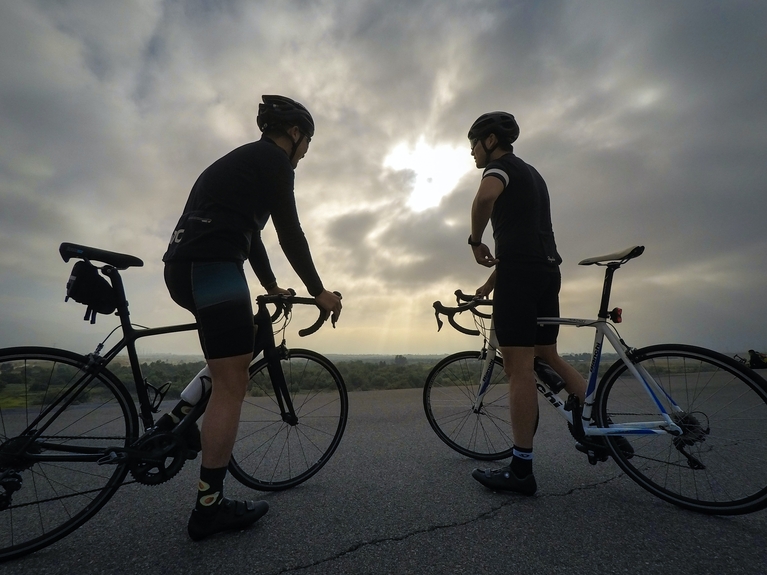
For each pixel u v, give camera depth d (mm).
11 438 1400
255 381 1914
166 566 1216
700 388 1685
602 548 1272
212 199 1492
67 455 1431
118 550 1324
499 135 2070
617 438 1836
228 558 1250
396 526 1441
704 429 1660
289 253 1660
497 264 1950
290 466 2031
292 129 1748
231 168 1531
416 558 1223
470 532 1386
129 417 1573
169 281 1524
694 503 1570
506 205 1940
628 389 1819
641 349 1782
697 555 1228
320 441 2102
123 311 1600
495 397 2389
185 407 1630
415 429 3004
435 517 1511
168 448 1527
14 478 1386
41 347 1480
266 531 1426
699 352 1665
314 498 1727
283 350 2000
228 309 1439
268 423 2293
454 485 1860
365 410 3770
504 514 1531
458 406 2477
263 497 1763
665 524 1446
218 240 1452
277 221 1621
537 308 1929
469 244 2031
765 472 1694
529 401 1782
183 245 1455
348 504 1651
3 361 1431
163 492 1831
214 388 1474
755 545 1289
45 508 1639
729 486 1643
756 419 1593
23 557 1307
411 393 4812
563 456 2291
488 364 2404
